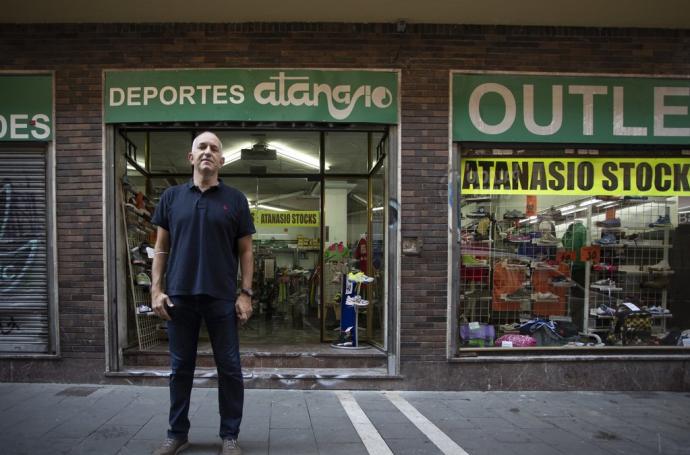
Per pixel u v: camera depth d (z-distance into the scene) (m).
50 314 5.25
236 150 6.53
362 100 5.29
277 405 4.60
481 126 5.33
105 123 5.27
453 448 3.60
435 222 5.32
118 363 5.28
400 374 5.22
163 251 3.35
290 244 6.84
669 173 5.60
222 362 3.28
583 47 5.41
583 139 5.36
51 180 5.27
